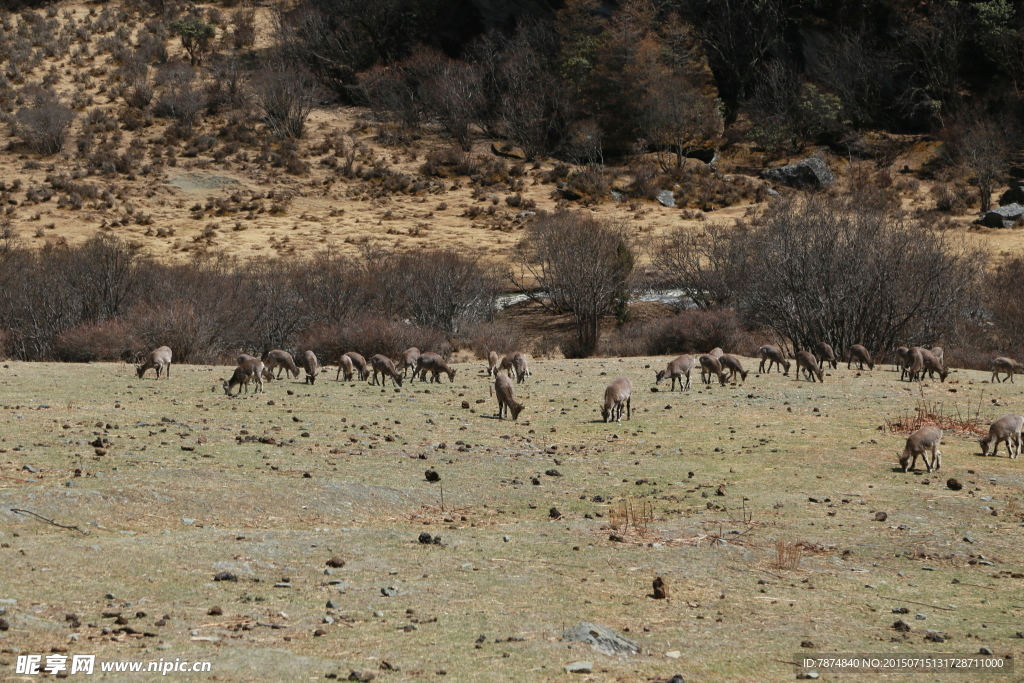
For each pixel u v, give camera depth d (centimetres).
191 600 2073
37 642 1767
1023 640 2072
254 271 12938
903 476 3750
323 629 1941
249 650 1798
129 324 9144
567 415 5156
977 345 10081
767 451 4194
